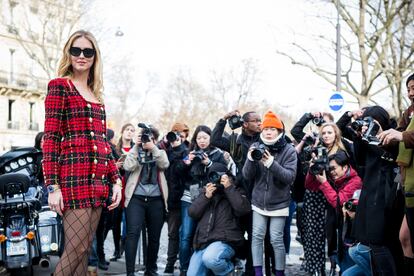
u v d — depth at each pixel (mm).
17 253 6254
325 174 6262
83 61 4031
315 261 6902
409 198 4500
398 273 5117
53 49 31797
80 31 4129
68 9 30000
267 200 6480
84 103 3951
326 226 6379
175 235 7605
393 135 4340
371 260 5117
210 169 6840
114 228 8625
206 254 6082
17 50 40750
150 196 7168
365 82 19078
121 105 56875
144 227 7961
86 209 3871
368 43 19297
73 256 3852
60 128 3902
